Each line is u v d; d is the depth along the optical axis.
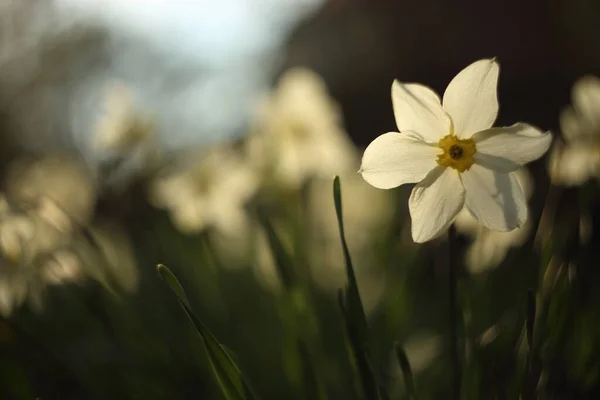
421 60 1.38
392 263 0.48
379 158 0.31
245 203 0.58
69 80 1.82
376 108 1.47
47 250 0.41
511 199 0.30
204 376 0.41
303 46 1.69
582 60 0.97
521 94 1.11
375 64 1.49
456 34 1.29
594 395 0.35
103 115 0.57
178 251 0.55
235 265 0.59
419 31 1.37
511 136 0.30
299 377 0.39
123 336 0.43
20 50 1.81
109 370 0.40
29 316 0.42
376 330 0.46
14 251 0.40
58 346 0.42
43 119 1.79
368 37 1.51
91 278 0.42
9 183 0.70
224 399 0.39
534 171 0.56
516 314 0.36
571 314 0.32
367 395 0.31
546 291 0.35
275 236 0.39
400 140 0.31
